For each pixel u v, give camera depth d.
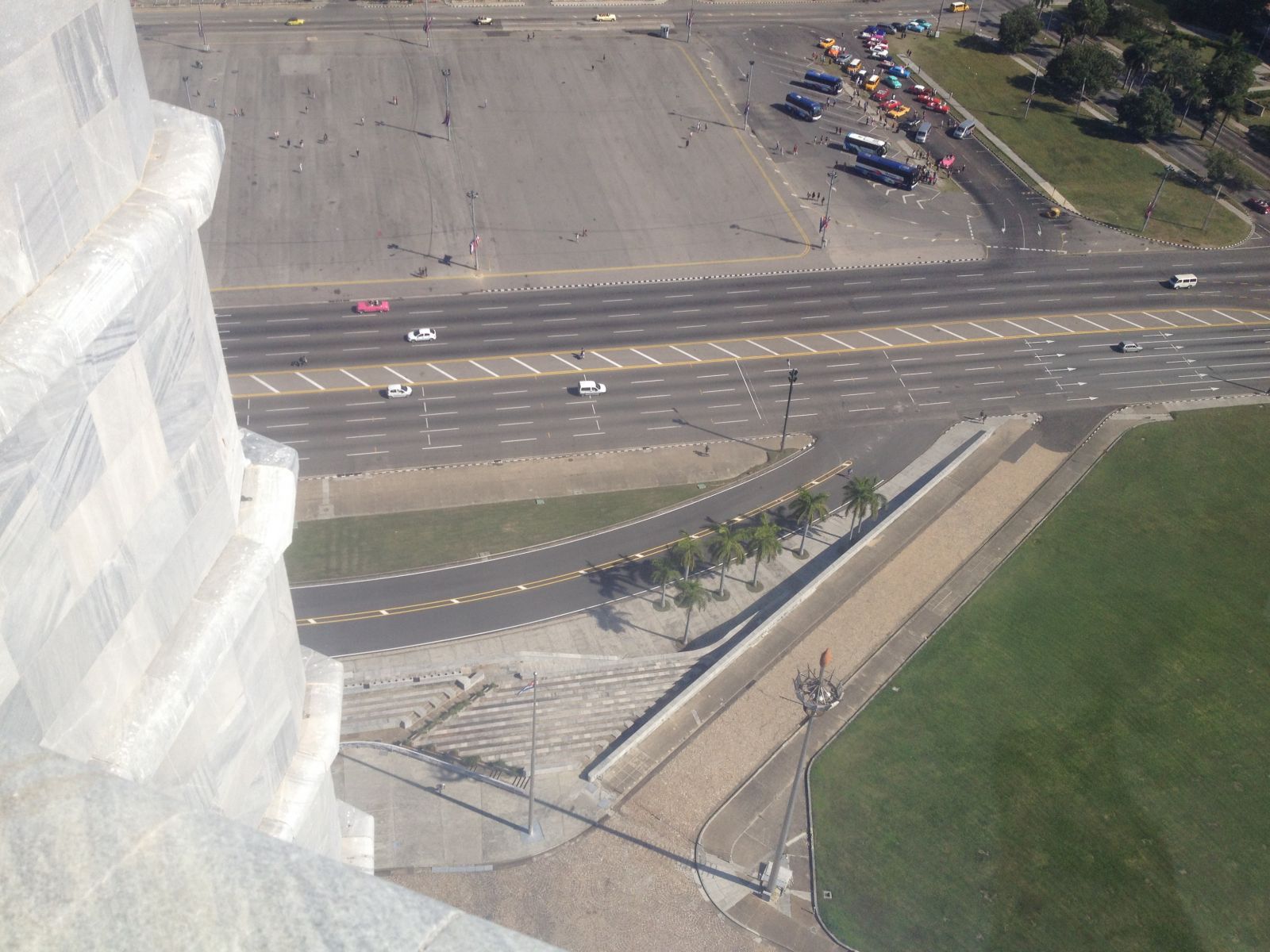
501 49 180.25
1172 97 174.00
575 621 94.94
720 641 93.25
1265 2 195.25
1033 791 83.69
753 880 78.00
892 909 76.44
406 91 167.62
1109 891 77.56
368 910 5.49
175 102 161.38
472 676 89.44
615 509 106.06
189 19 180.38
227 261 134.00
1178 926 75.81
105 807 5.73
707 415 118.00
